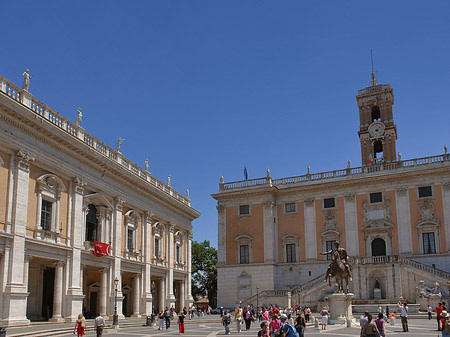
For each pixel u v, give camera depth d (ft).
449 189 188.85
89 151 121.80
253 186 223.92
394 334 95.50
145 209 156.56
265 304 194.18
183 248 193.77
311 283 194.90
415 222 192.65
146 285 152.15
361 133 236.43
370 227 199.93
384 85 239.71
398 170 200.54
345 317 119.65
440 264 184.34
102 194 129.90
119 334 103.60
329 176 215.31
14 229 95.96
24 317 96.48
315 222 212.02
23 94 102.53
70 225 115.65
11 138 96.99
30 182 103.24
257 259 215.92
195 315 193.57
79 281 116.16
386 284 177.58
